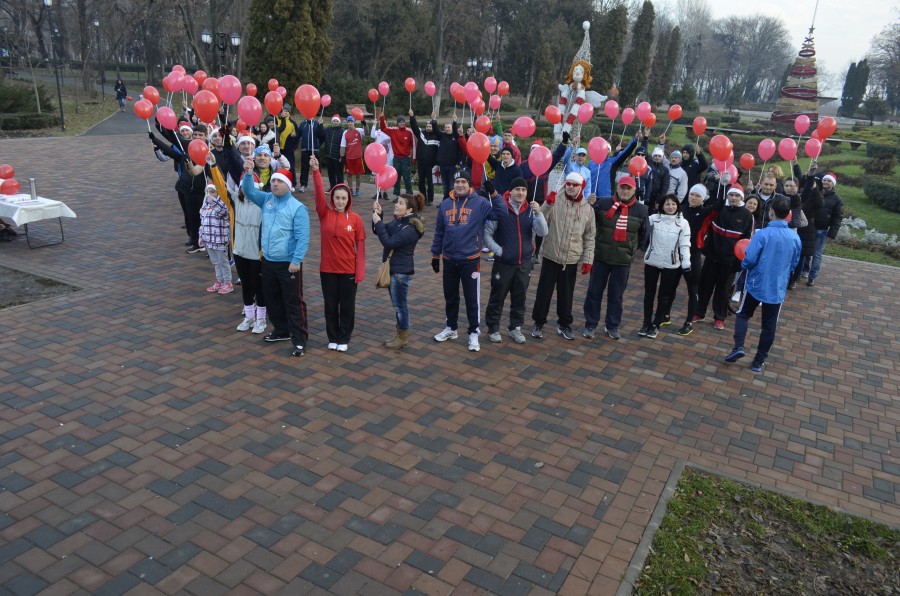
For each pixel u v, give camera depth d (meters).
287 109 14.08
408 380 6.08
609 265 7.12
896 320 8.79
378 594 3.50
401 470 4.66
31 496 4.16
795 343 7.75
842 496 4.75
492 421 5.44
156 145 9.10
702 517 4.36
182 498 4.21
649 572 3.82
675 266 7.13
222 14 31.20
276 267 6.25
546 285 7.09
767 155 8.80
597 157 7.76
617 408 5.82
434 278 9.32
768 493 4.68
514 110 50.56
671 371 6.70
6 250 9.50
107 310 7.35
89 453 4.65
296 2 26.84
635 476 4.79
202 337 6.76
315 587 3.52
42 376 5.75
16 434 4.84
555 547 3.96
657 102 59.47
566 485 4.62
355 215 6.37
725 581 3.81
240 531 3.93
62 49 44.62
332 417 5.33
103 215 11.82
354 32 43.56
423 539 3.96
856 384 6.68
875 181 19.06
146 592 3.43
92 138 22.88
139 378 5.80
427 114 40.31
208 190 7.69
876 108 64.56
